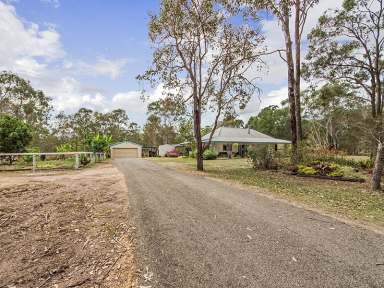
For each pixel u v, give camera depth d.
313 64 20.86
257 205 6.40
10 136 20.81
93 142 30.28
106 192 8.00
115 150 45.41
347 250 3.71
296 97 17.39
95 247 3.92
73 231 4.59
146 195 7.52
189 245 3.90
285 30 16.52
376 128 13.86
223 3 14.74
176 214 5.52
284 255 3.55
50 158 29.55
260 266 3.25
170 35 15.45
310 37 20.16
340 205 6.72
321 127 45.41
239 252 3.65
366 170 15.09
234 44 15.45
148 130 64.38
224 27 15.36
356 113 28.31
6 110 41.72
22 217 5.37
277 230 4.54
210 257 3.50
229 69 15.80
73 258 3.59
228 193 7.93
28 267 3.37
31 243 4.09
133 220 5.12
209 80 16.19
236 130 39.00
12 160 21.39
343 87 21.52
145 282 2.93
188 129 31.88
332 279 2.95
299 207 6.30
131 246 3.90
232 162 23.84
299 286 2.81
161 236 4.27
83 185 9.38
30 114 45.19
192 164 21.20
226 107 16.47
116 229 4.64
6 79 41.03
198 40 15.73
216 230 4.53
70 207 6.18
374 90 20.28
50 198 7.13
